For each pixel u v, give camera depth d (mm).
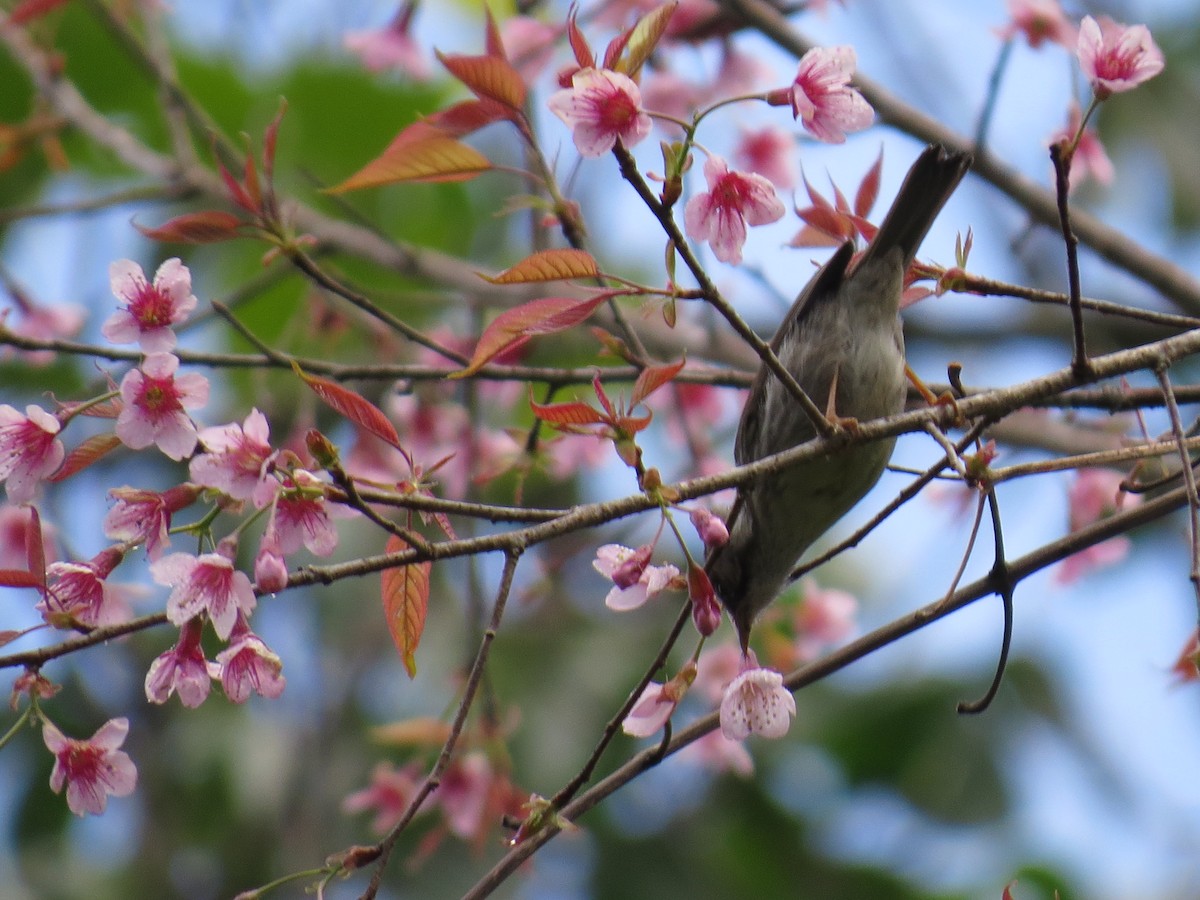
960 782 12492
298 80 12672
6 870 11945
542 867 12242
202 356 8023
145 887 11859
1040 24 8664
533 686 12031
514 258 13344
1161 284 9703
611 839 12273
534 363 11117
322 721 12328
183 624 5469
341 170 12914
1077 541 6914
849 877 12391
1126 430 9797
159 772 12312
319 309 10602
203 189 10289
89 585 5641
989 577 6719
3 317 7348
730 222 5648
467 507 5734
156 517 5602
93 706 12477
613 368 8680
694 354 11016
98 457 5707
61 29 12453
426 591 6117
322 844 11883
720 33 10016
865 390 8477
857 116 5699
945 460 6570
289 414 12281
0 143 10594
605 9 9805
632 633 12555
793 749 12703
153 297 5738
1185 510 10203
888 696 12641
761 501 8781
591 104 5117
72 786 5570
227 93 12727
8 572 5535
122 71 12586
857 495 8820
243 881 11844
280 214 7086
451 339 10664
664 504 5770
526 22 9367
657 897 12070
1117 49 5934
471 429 10164
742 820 12586
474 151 5949
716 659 9789
